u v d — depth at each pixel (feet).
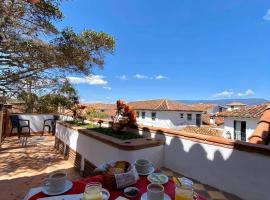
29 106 29.50
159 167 13.10
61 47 18.72
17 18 16.79
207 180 10.98
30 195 5.13
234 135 54.65
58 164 19.92
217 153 10.60
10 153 23.76
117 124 14.75
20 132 34.50
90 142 15.49
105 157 12.99
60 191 5.32
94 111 25.77
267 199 8.59
